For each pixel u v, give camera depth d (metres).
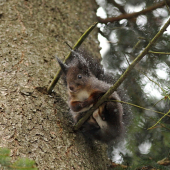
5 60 8.99
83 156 7.71
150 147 10.41
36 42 10.36
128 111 9.72
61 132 7.76
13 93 7.96
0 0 11.45
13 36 10.12
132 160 9.66
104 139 9.10
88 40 12.26
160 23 12.05
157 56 11.73
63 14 12.47
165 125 10.34
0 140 6.61
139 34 12.20
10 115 7.29
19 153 6.52
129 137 10.63
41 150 6.90
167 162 9.40
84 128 8.54
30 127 7.27
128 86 11.60
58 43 10.95
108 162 9.02
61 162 6.96
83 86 9.00
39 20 11.45
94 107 7.68
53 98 8.57
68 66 9.38
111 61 12.48
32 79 8.71
